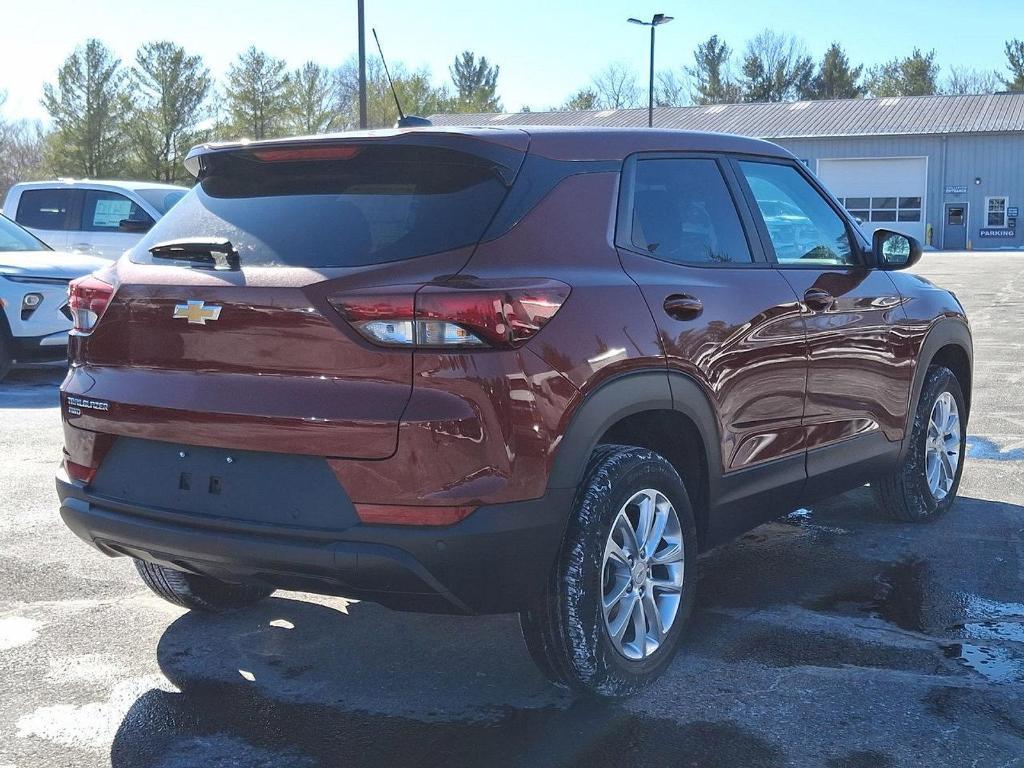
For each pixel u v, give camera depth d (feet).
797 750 9.86
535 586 9.84
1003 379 32.07
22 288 31.63
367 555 9.26
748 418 12.41
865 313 14.74
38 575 14.94
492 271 9.70
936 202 154.10
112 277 10.97
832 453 14.28
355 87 198.29
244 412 9.73
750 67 272.10
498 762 9.64
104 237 44.04
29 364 33.12
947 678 11.45
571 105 275.59
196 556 10.10
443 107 215.10
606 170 11.39
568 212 10.71
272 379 9.71
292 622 13.21
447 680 11.49
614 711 10.68
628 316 10.61
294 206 10.55
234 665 11.87
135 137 186.19
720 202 12.98
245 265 10.12
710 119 171.63
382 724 10.43
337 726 10.38
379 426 9.22
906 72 280.72
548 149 10.94
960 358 18.19
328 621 13.25
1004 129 149.59
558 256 10.37
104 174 189.57
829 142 157.58
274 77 187.62
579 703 10.89
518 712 10.69
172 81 186.29
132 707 10.79
